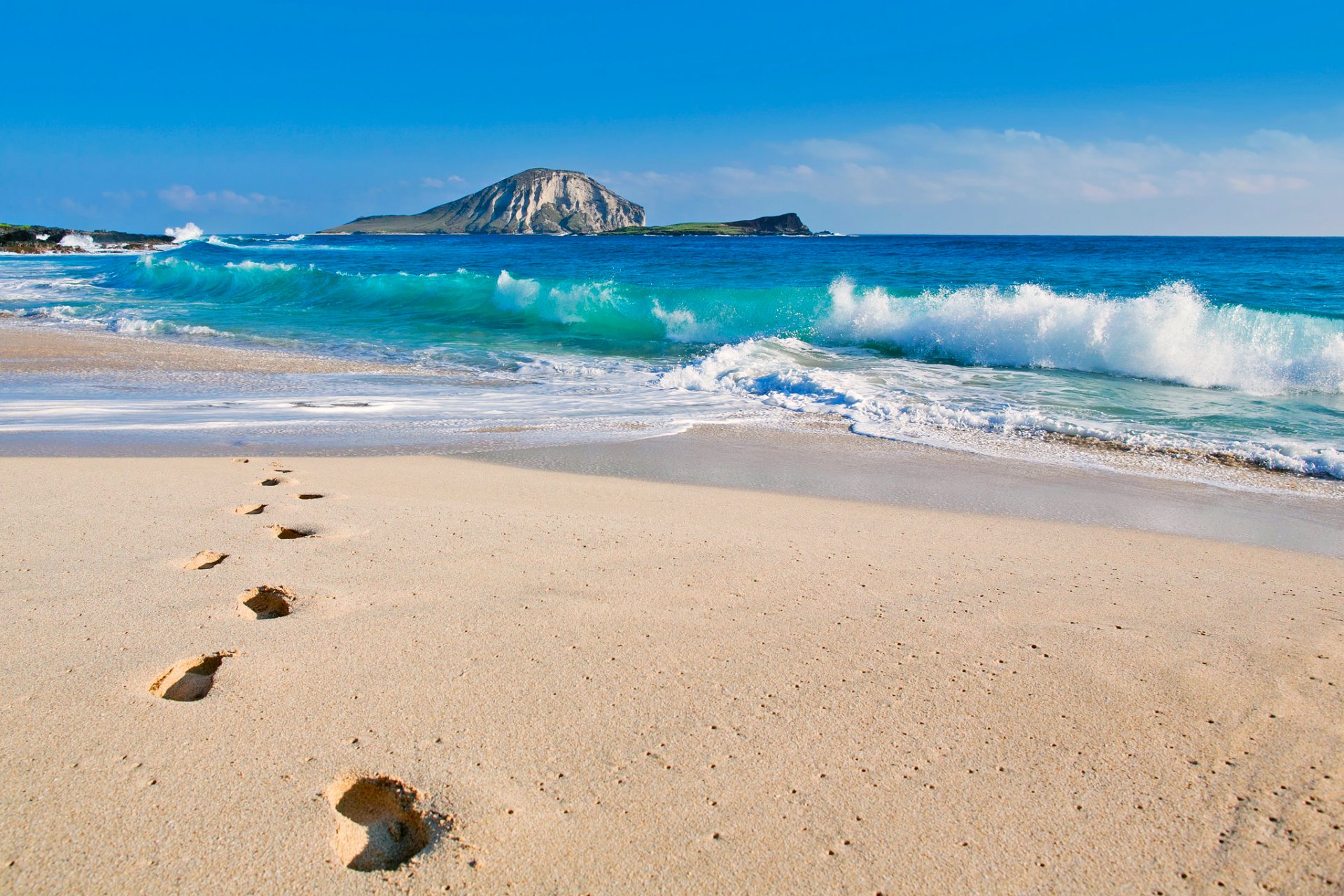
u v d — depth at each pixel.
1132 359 9.41
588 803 1.81
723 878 1.61
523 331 13.69
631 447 6.01
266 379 8.89
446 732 2.06
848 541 3.82
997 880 1.63
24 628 2.58
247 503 4.07
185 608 2.76
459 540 3.58
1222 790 1.93
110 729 2.03
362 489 4.50
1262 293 15.99
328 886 1.56
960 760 2.01
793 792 1.87
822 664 2.50
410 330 13.80
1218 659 2.62
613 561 3.38
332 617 2.74
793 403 7.73
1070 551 3.82
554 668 2.42
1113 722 2.21
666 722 2.14
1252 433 6.54
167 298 19.33
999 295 12.20
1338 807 1.87
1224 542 4.06
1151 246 47.91
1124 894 1.61
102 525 3.63
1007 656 2.60
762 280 19.78
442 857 1.64
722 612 2.88
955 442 6.30
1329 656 2.65
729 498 4.64
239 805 1.76
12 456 5.18
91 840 1.64
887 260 28.22
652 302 14.30
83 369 9.30
